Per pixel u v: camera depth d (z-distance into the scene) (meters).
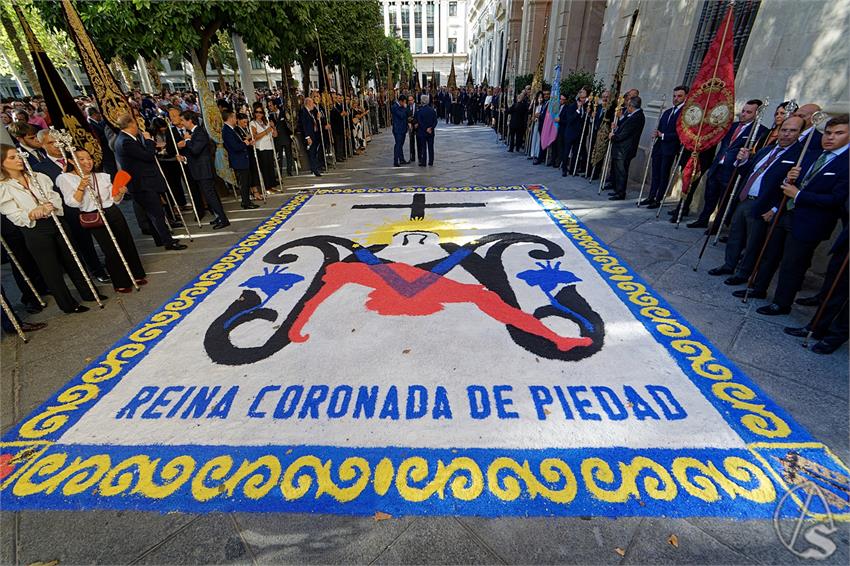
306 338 3.46
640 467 2.22
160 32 6.58
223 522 2.03
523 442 2.40
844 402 2.62
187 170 7.07
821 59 4.59
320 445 2.42
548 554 1.85
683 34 7.17
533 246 5.23
